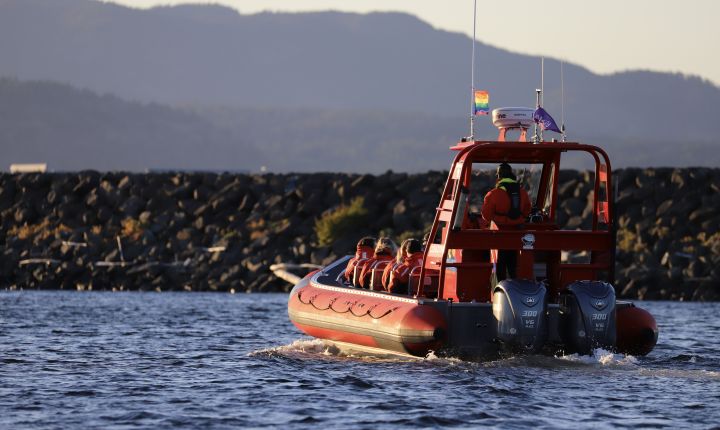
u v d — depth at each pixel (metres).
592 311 44.28
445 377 44.72
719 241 119.69
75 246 139.50
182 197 151.50
